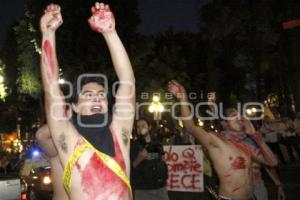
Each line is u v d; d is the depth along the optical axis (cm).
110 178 356
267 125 1931
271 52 3378
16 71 5684
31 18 3625
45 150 411
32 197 1434
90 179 354
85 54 3441
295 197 1373
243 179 646
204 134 642
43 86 366
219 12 3572
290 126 1995
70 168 356
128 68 384
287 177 1636
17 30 4188
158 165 889
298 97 1948
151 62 5297
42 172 1434
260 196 800
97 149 358
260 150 677
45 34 369
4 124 6100
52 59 366
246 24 3394
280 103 3944
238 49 3759
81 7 3419
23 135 5941
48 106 361
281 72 3309
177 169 1139
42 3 3503
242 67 4041
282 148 1911
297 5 2877
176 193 1327
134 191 889
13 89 5719
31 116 5794
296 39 1622
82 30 3419
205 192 1156
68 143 358
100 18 373
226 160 642
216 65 4447
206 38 4019
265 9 3197
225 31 3547
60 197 418
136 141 888
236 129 673
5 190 1106
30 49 4112
